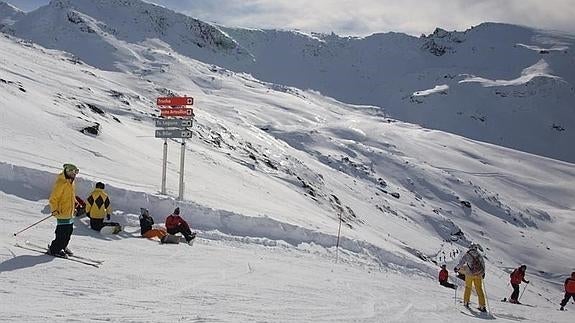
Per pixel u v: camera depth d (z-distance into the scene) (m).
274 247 17.50
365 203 60.31
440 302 12.92
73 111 28.64
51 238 11.50
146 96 64.50
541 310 15.56
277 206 26.05
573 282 18.06
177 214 14.62
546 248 80.56
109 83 53.03
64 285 8.29
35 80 36.66
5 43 58.34
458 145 143.88
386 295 12.37
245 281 10.79
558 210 108.19
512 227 85.69
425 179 91.94
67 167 10.05
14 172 14.62
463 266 12.60
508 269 61.06
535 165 144.00
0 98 21.91
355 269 17.34
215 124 53.12
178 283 9.55
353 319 8.68
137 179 19.69
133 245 12.90
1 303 6.85
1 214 12.81
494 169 127.56
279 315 8.13
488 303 15.23
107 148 22.84
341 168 81.94
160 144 31.91
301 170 56.38
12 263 9.08
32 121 21.33
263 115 125.94
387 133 132.25
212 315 7.52
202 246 14.81
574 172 140.88
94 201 13.39
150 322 6.72
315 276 13.39
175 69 181.75
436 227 68.88
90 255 10.95
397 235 51.81
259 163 46.00
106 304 7.45
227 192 24.06
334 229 24.16
